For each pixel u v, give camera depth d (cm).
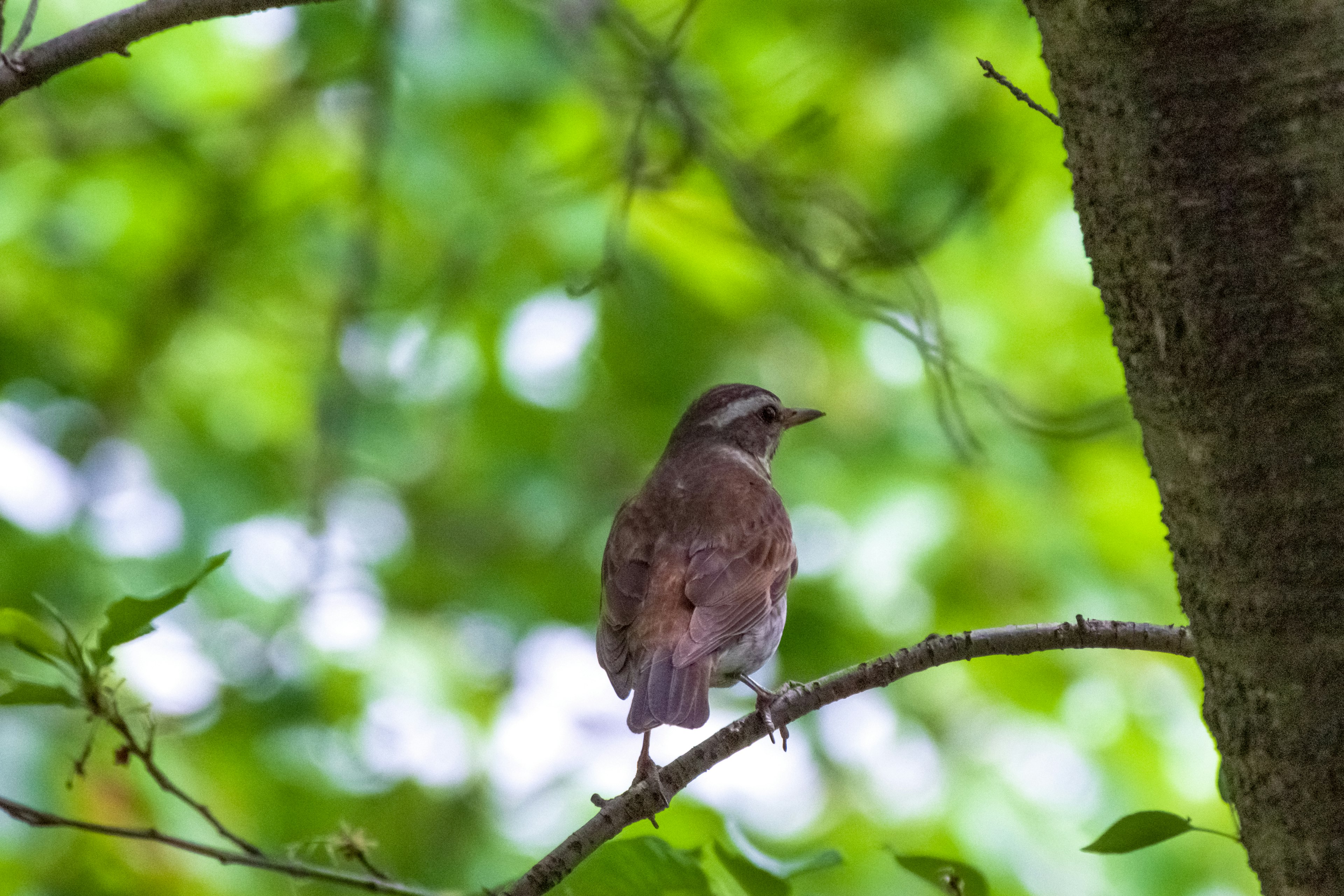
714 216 1342
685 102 1130
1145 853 1338
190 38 1552
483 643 1608
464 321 1551
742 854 599
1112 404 1049
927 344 1019
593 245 1470
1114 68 440
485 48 1392
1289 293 422
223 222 1562
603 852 574
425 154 1502
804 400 1596
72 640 557
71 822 553
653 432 1614
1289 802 432
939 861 603
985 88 1389
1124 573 1450
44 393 1570
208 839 1148
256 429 1681
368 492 1667
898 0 1352
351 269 1395
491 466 1648
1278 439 426
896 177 1392
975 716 1449
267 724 1441
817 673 1450
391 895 585
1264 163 423
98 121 1509
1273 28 421
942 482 1475
